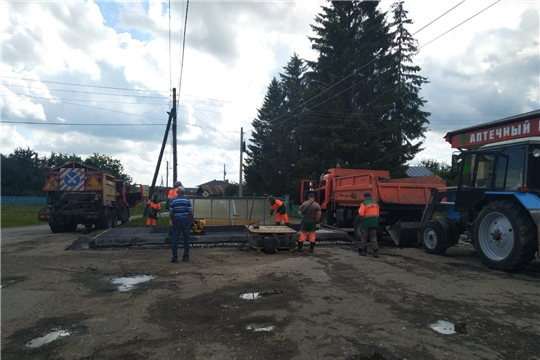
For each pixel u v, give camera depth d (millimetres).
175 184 13523
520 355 3881
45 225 25016
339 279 7059
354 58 26641
